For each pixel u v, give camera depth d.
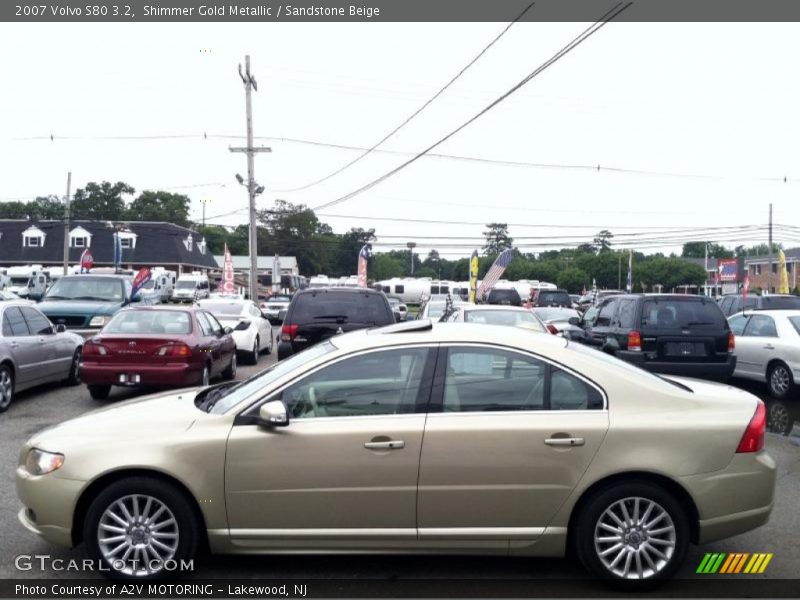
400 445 4.44
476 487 4.44
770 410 11.22
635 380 4.67
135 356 10.64
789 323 12.25
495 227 69.94
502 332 4.82
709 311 11.78
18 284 49.22
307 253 94.12
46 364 11.64
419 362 4.66
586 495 4.49
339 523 4.46
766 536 5.54
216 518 4.48
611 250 82.75
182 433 4.54
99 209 87.75
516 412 4.54
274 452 4.46
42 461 4.61
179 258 64.75
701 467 4.48
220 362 12.73
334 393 4.63
